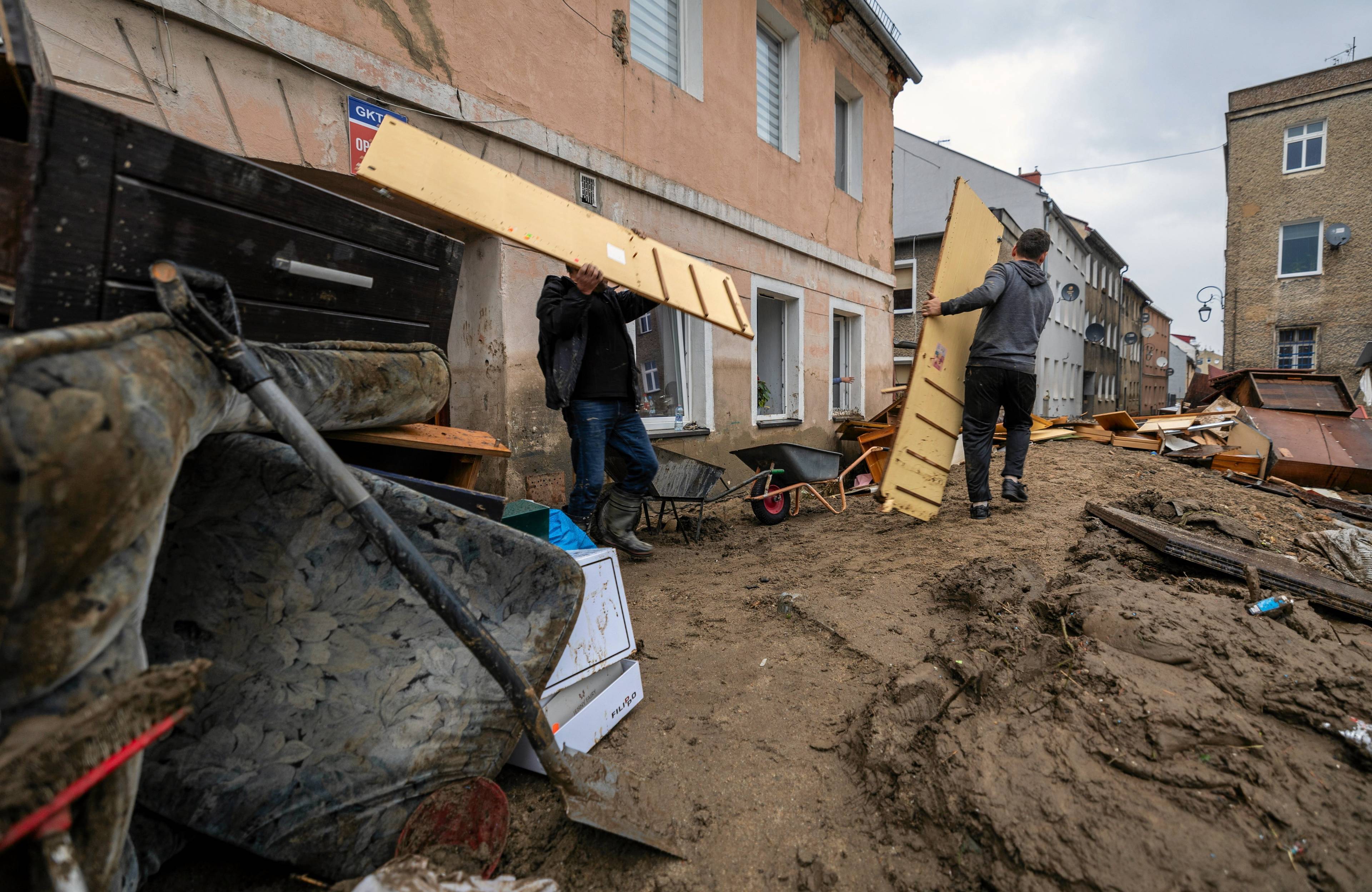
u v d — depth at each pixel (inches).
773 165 308.2
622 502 159.6
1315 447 273.6
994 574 109.7
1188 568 114.1
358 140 149.6
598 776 66.2
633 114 227.0
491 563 64.3
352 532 60.4
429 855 57.2
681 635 109.7
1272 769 60.2
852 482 322.3
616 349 144.3
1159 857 52.9
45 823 32.5
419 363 86.4
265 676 58.7
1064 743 65.2
